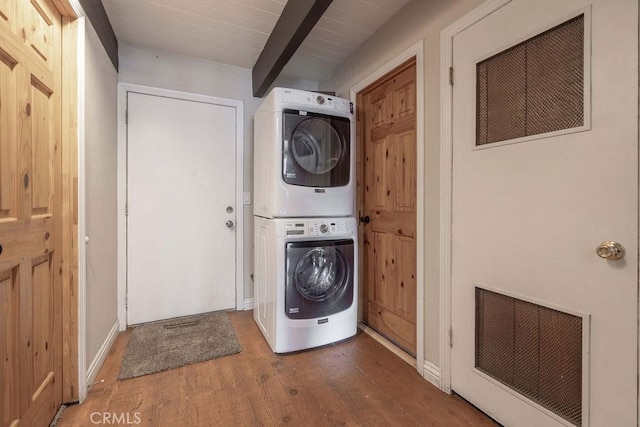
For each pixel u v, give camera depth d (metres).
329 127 2.12
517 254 1.23
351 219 2.15
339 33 2.17
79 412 1.39
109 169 2.05
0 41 0.94
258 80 2.54
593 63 0.99
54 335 1.36
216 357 1.89
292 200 1.97
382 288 2.25
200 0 1.79
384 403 1.47
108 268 2.01
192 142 2.55
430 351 1.68
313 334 1.99
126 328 2.32
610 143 0.96
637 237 0.91
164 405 1.44
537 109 1.16
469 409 1.43
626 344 0.94
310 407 1.44
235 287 2.73
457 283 1.51
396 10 1.90
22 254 1.09
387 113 2.17
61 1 1.31
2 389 0.97
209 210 2.62
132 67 2.34
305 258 1.98
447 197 1.55
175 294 2.51
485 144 1.36
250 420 1.35
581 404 1.04
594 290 1.01
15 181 1.05
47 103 1.29
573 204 1.06
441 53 1.58
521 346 1.24
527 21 1.18
